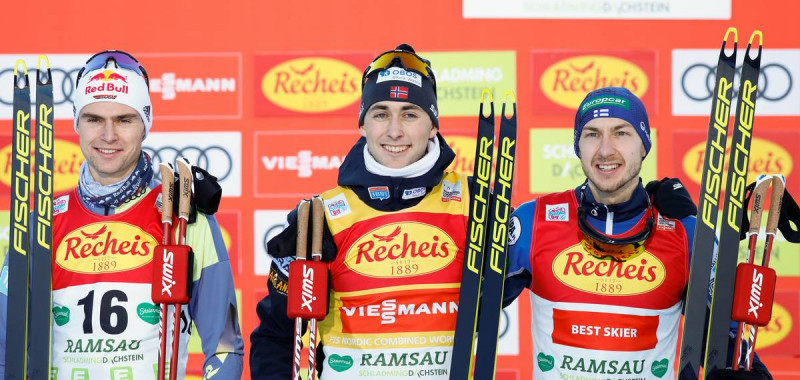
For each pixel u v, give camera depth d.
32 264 6.22
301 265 6.09
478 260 6.18
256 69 10.78
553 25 10.67
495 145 7.77
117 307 6.14
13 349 6.26
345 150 10.76
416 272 6.10
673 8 10.64
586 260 6.24
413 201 6.27
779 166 10.55
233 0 10.79
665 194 6.33
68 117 10.67
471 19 10.71
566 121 10.68
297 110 10.78
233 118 10.78
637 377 6.12
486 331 6.25
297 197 10.78
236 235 10.77
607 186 6.21
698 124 10.64
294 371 6.11
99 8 10.74
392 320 6.07
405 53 6.45
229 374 6.20
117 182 6.34
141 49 10.75
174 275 6.09
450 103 10.70
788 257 10.46
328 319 6.29
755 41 10.58
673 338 6.27
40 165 6.42
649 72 10.64
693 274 6.11
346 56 10.75
